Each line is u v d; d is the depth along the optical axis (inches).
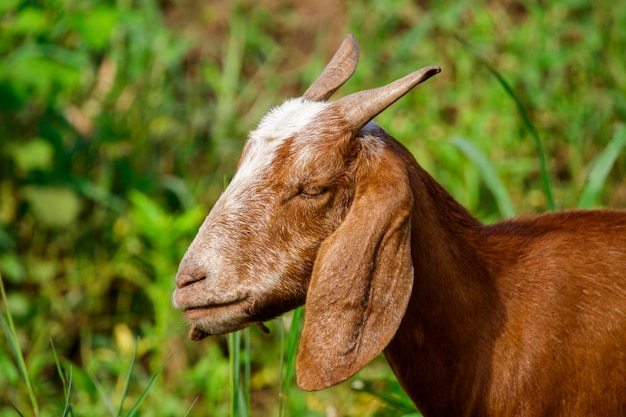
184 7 892.0
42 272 699.4
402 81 397.7
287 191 402.9
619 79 781.3
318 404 598.9
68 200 692.1
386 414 536.1
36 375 620.4
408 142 735.7
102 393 515.5
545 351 411.2
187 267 407.5
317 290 388.5
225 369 603.2
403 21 867.4
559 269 421.7
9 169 724.7
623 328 412.2
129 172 725.3
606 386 412.8
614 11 816.9
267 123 415.8
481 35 804.6
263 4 892.0
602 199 714.8
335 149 401.7
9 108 677.9
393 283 384.8
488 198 721.0
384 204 386.0
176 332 647.1
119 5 824.9
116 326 681.6
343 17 876.6
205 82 839.1
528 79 759.7
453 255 417.7
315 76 817.5
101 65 804.6
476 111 769.6
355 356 386.0
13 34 712.4
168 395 609.6
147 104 794.8
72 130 741.3
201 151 791.7
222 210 408.5
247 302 407.5
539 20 789.2
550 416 415.2
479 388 417.1
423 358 422.6
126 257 708.7
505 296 420.5
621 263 421.7
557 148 762.2
